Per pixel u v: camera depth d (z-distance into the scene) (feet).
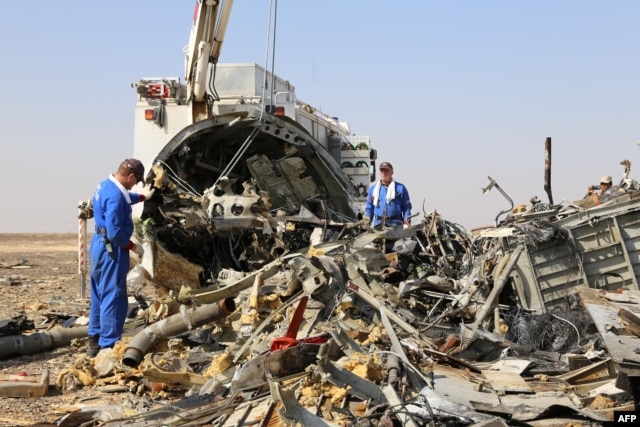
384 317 26.94
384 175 43.62
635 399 20.33
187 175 46.21
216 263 42.06
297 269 28.40
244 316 30.09
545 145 37.11
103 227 30.83
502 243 33.19
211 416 20.30
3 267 83.76
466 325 29.07
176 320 28.60
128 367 27.27
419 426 18.58
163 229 40.45
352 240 33.94
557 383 23.65
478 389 21.94
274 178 47.09
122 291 30.71
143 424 20.44
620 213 31.83
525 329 29.84
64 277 70.08
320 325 27.61
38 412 22.93
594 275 31.91
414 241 39.34
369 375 21.94
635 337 21.68
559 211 34.19
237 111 45.16
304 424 17.84
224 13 45.88
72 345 33.42
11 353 31.35
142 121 47.60
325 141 56.24
